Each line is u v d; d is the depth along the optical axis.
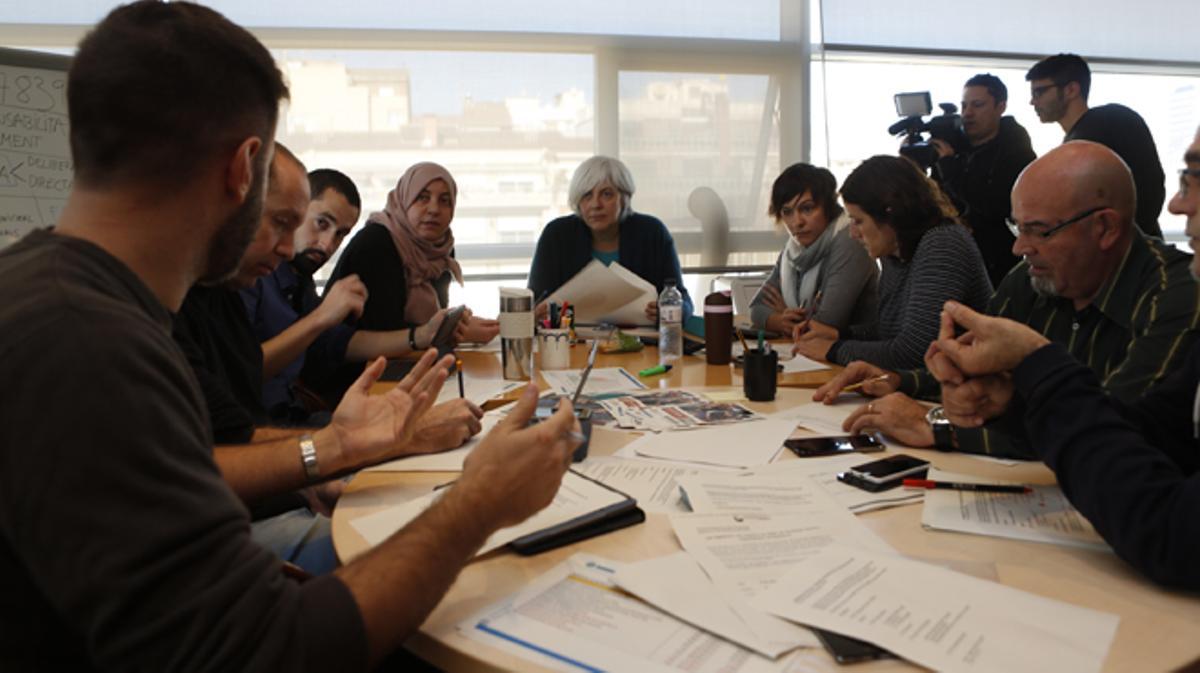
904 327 2.19
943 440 1.37
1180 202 1.11
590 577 0.91
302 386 2.54
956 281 2.19
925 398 1.76
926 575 0.88
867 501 1.12
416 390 1.31
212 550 0.66
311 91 4.05
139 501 0.63
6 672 0.68
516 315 2.01
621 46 4.32
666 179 4.46
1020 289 1.79
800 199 2.96
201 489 0.67
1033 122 4.94
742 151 4.53
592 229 3.39
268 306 2.39
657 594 0.85
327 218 2.63
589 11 4.29
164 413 0.66
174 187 0.76
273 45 3.98
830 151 4.63
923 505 1.12
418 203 3.04
